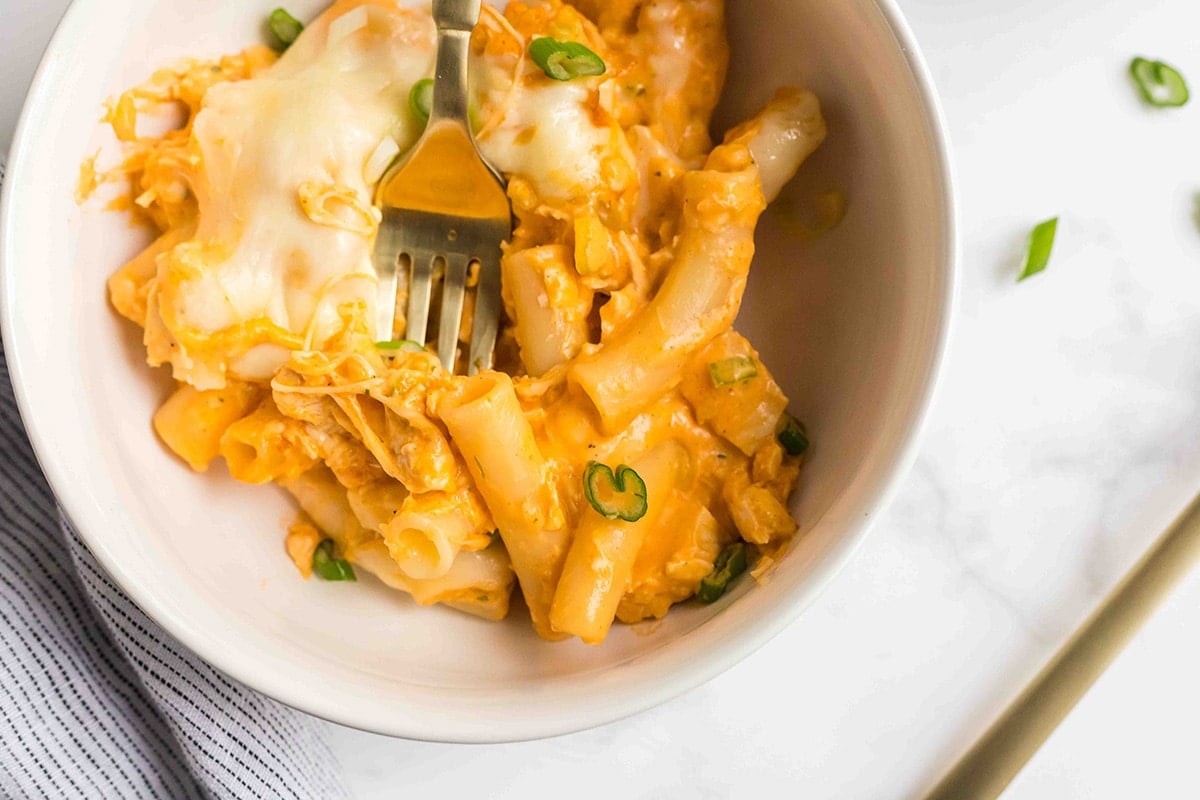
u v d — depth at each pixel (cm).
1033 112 41
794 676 41
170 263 36
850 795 41
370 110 37
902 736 41
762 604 35
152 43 36
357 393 36
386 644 37
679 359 36
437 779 40
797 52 37
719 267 36
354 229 37
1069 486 41
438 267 38
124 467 36
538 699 35
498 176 37
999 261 41
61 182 35
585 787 41
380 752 40
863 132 36
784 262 38
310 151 36
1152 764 41
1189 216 41
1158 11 41
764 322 38
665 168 37
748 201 36
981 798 40
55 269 35
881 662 41
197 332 36
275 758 39
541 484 36
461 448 36
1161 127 41
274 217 36
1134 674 41
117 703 40
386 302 38
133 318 36
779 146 37
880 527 41
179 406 37
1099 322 41
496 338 38
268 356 36
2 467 40
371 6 37
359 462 37
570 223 37
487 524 37
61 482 34
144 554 35
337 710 35
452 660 37
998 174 41
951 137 41
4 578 39
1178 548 41
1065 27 41
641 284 37
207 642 35
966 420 41
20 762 39
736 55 38
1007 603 41
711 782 41
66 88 35
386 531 36
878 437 35
